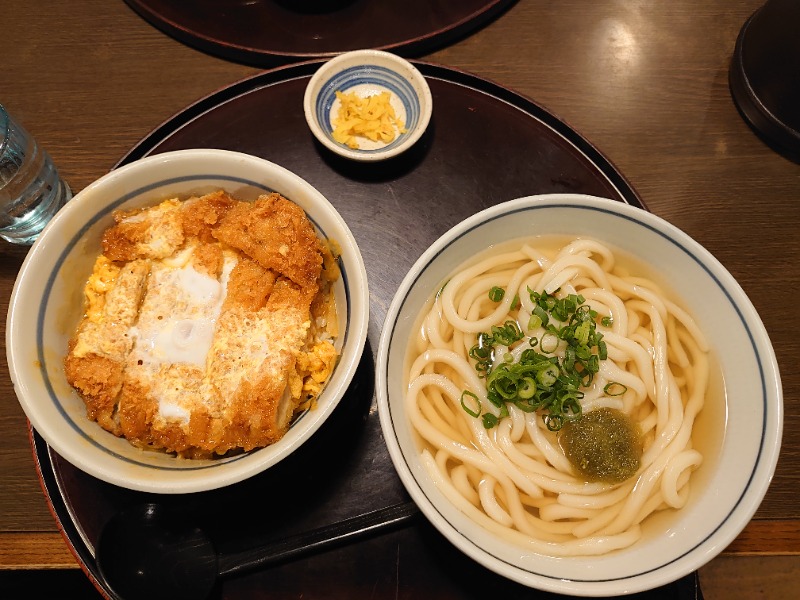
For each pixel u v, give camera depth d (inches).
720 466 11.8
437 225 15.8
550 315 12.9
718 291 12.3
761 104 16.8
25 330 11.8
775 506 14.2
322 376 12.9
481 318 13.8
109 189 12.7
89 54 17.6
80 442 11.6
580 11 18.4
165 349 12.6
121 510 13.0
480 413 12.6
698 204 16.6
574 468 12.6
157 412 12.3
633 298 13.7
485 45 17.9
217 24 17.6
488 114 16.6
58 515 12.9
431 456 12.5
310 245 12.9
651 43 18.2
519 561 10.6
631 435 12.6
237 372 12.3
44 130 16.7
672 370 13.6
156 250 13.2
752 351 11.8
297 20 17.7
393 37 17.5
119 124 16.8
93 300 13.2
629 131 17.3
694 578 13.0
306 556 12.9
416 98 16.6
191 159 13.0
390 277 15.2
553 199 12.6
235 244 13.1
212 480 10.9
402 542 13.1
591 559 11.3
